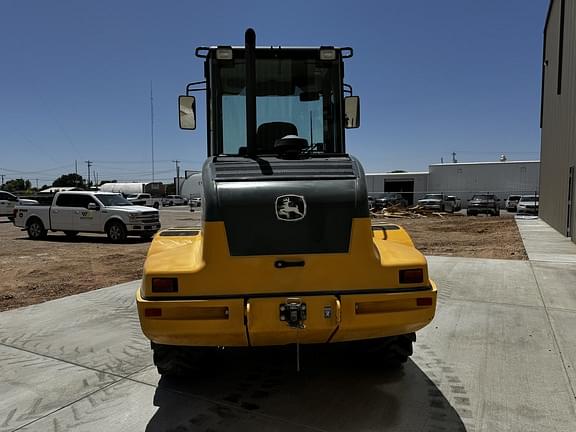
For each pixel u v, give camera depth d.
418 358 4.42
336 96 4.43
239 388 3.85
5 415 3.44
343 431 3.15
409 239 3.94
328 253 3.16
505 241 13.73
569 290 7.03
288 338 3.16
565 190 15.20
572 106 13.98
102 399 3.67
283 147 3.73
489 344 4.76
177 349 3.71
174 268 3.14
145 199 48.09
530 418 3.28
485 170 44.56
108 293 7.42
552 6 19.41
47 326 5.63
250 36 3.78
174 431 3.18
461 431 3.13
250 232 3.13
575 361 4.29
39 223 17.38
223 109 4.30
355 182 3.33
